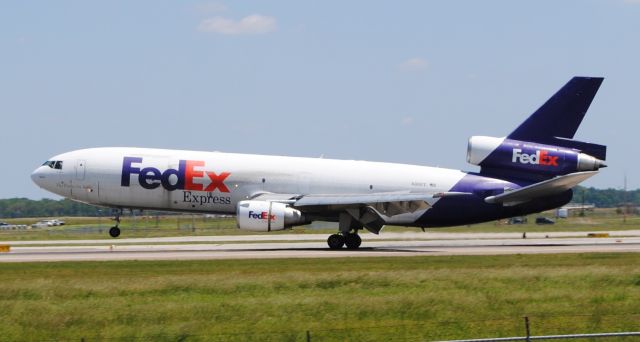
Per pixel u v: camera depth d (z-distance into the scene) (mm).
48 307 89500
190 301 93938
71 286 102938
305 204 164375
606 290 102062
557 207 177625
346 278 109125
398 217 176500
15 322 83188
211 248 178250
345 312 87500
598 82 175125
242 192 173625
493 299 94688
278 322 82812
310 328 80062
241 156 176875
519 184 176875
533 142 177250
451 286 104750
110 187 175000
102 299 95500
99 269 125125
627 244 189625
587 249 170000
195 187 173375
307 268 125625
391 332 78500
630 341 74812
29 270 124312
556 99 176375
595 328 80062
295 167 175625
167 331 78188
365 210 167625
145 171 173625
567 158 174875
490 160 177500
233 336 76312
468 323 81750
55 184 176625
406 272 116062
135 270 123562
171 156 176125
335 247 170625
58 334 78438
